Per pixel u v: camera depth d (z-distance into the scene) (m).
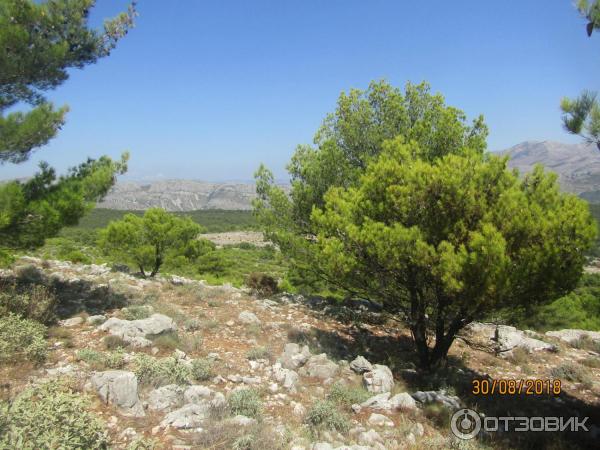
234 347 8.84
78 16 9.78
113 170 10.31
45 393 4.70
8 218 7.76
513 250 7.84
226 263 39.62
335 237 9.10
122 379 5.43
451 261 7.37
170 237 22.83
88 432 4.02
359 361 8.42
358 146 13.67
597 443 6.56
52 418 3.88
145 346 7.66
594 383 9.77
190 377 6.54
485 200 7.95
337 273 8.99
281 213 13.65
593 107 6.11
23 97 9.47
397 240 7.92
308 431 5.46
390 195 8.48
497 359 11.12
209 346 8.64
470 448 5.59
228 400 5.86
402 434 5.84
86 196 9.66
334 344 10.30
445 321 9.37
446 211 8.22
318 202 13.18
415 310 9.37
